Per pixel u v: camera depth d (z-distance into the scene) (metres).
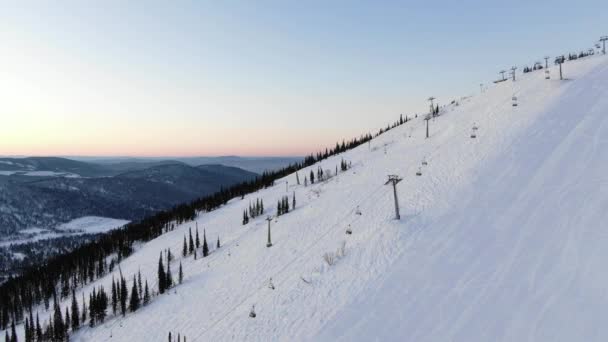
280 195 102.81
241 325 29.22
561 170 31.34
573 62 84.88
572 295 16.52
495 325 16.39
